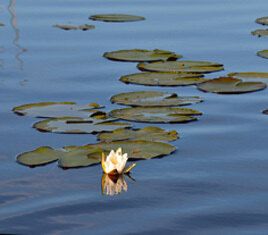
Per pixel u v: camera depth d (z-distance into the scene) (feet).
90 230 39.01
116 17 85.10
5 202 41.96
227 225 39.50
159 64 65.46
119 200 42.22
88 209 41.27
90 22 83.10
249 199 42.14
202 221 39.88
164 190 43.34
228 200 42.11
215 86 60.23
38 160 46.85
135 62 66.85
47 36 77.10
